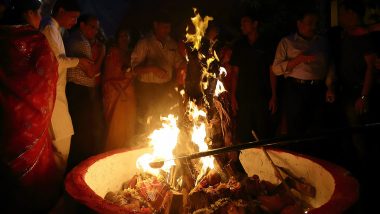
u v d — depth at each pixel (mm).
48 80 3178
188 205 2678
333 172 2736
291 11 6098
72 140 4602
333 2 5113
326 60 4566
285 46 4652
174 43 5145
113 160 3248
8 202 3172
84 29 4531
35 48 3133
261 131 5113
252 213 2619
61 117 3752
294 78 4625
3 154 3033
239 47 4988
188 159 2951
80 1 8609
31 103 3074
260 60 4953
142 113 5082
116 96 4797
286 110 4758
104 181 3141
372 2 4586
